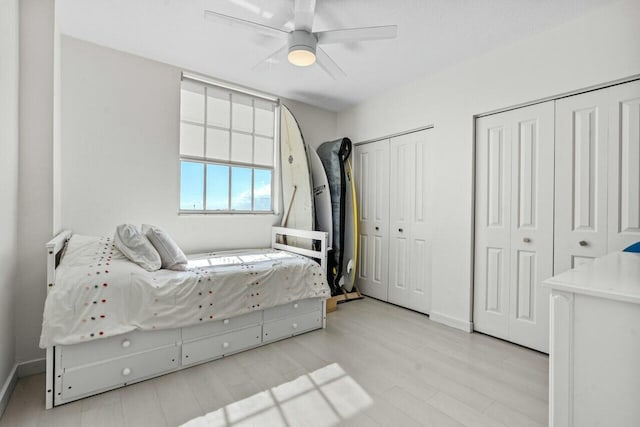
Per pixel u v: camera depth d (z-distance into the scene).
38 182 1.91
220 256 2.87
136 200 2.69
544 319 2.28
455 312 2.77
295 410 1.59
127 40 2.44
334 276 3.48
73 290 1.63
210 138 3.15
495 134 2.57
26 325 1.89
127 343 1.77
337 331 2.67
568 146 2.17
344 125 4.04
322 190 3.54
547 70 2.22
